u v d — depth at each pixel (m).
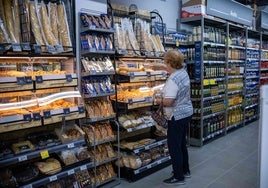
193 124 5.25
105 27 3.32
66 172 2.89
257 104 7.68
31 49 2.67
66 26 3.05
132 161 3.62
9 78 2.42
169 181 3.54
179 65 3.43
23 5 2.71
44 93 3.07
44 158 2.88
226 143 5.39
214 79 5.40
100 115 3.35
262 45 7.89
